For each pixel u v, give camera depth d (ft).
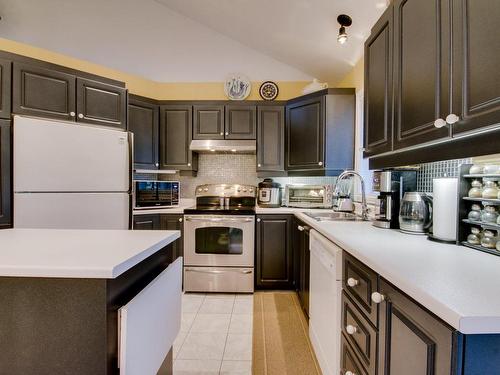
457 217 4.08
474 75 2.93
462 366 2.00
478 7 2.87
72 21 10.40
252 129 10.68
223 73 11.65
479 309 2.01
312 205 10.16
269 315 8.03
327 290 5.26
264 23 9.28
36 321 2.71
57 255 3.00
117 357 2.79
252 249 9.59
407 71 4.24
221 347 6.50
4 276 2.68
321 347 5.71
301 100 9.98
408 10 4.20
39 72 7.15
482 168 3.86
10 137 6.70
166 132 10.81
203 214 9.63
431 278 2.64
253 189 11.00
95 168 7.55
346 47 8.54
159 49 11.43
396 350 2.87
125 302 3.05
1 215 6.50
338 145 9.33
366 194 8.70
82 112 7.80
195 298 9.24
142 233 4.42
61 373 2.71
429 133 3.70
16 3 9.75
